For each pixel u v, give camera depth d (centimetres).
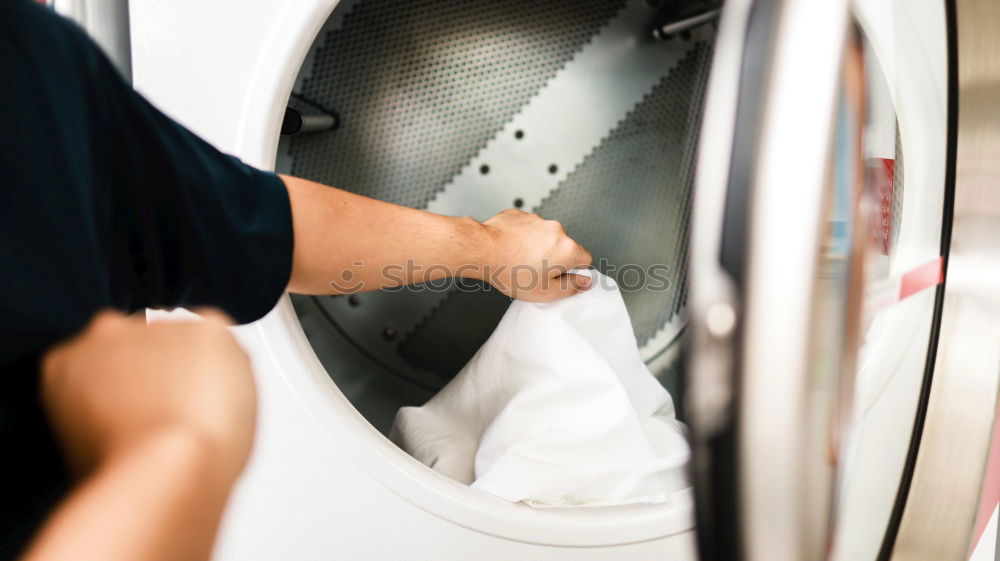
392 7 70
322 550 58
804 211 21
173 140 34
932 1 54
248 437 12
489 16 73
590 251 80
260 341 55
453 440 68
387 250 50
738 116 22
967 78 54
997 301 55
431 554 59
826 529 28
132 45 52
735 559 23
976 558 65
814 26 22
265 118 54
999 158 54
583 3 74
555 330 63
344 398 60
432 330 79
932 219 59
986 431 56
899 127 61
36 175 25
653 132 79
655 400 71
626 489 61
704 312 22
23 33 24
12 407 24
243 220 38
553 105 76
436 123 74
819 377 24
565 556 60
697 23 73
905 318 59
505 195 78
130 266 33
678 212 81
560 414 63
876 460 55
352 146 73
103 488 10
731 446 22
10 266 24
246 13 53
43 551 9
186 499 10
